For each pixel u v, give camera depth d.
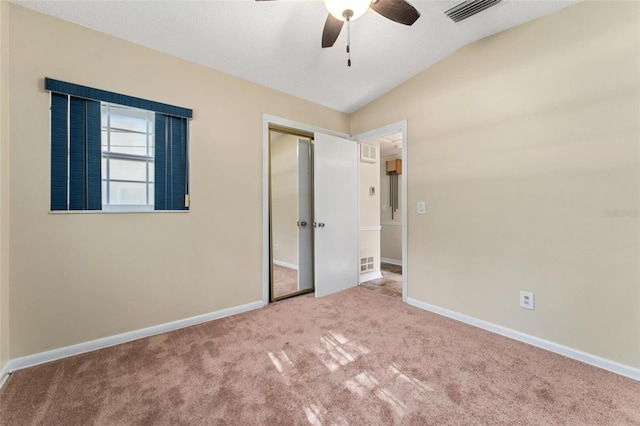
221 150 2.56
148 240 2.19
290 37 2.15
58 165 1.84
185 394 1.50
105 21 1.89
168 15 1.87
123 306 2.09
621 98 1.68
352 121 3.63
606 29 1.72
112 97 2.00
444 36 2.27
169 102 2.27
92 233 1.96
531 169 2.05
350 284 3.55
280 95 2.98
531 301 2.06
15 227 1.71
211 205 2.50
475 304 2.39
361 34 2.20
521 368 1.75
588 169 1.81
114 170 2.08
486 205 2.31
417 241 2.85
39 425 1.28
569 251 1.89
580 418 1.33
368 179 4.05
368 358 1.86
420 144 2.81
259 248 2.82
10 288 1.70
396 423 1.30
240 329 2.31
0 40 1.58
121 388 1.55
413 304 2.89
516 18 2.03
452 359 1.85
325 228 3.24
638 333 1.64
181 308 2.35
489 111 2.28
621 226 1.69
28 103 1.74
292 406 1.41
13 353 1.71
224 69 2.53
